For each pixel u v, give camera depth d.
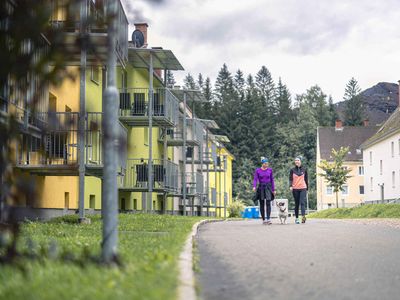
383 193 69.00
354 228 16.61
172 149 41.34
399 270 7.47
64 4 4.57
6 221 4.93
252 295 5.66
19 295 4.50
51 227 13.09
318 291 5.93
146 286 4.88
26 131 5.34
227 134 101.94
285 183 103.69
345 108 123.62
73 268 5.59
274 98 127.00
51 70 4.68
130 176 28.38
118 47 5.12
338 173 75.62
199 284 5.91
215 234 14.09
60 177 19.58
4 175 4.86
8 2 4.57
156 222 16.72
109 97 6.23
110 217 6.13
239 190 98.12
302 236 13.26
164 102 27.56
